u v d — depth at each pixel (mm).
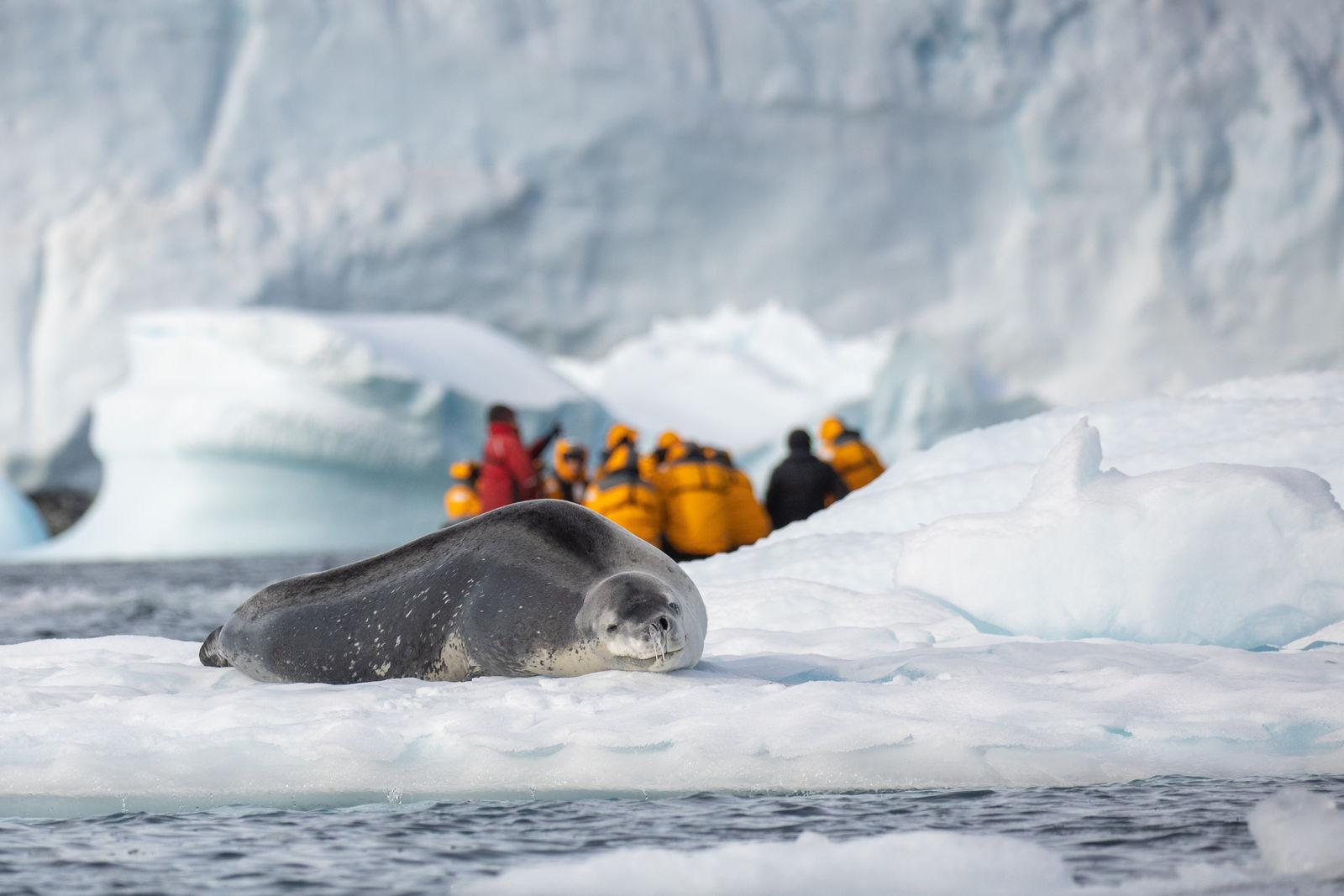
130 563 64188
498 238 103062
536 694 11180
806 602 16406
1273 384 21750
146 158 97125
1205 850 7531
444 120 103625
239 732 10273
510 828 8508
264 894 7164
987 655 12984
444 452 79062
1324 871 6719
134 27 98750
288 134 100500
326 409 76688
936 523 16156
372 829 8570
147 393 78312
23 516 83875
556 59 105062
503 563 13039
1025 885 6656
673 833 8250
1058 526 15141
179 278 93562
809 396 92312
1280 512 14625
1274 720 9828
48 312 93188
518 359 84625
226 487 77750
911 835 7207
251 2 100812
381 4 103438
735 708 10422
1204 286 104812
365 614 13641
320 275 97750
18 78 96562
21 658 15219
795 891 6586
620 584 12172
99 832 8586
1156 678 10969
